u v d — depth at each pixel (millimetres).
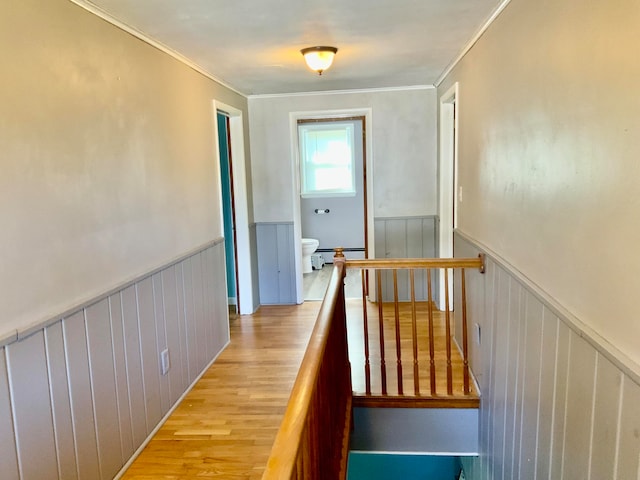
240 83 4102
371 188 4840
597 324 1381
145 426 2543
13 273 1658
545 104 1768
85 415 2023
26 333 1688
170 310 2879
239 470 2318
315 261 6941
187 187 3203
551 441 1729
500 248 2420
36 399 1741
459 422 2969
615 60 1264
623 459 1234
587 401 1438
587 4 1424
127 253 2406
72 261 1971
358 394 2998
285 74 3812
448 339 2912
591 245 1411
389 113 4723
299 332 4234
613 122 1278
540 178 1827
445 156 4422
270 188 4934
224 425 2723
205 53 3043
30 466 1711
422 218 4836
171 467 2350
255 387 3189
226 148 4715
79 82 2035
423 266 2834
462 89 3336
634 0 1168
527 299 1987
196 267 3316
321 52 3023
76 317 1973
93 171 2125
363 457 4160
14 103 1676
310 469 1327
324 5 2268
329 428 1937
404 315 4527
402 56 3363
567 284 1586
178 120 3078
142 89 2594
